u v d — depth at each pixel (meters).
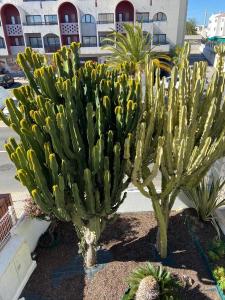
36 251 7.41
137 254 7.27
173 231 8.04
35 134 5.03
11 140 5.37
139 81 6.04
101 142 5.04
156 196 6.34
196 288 6.29
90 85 5.58
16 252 6.28
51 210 5.68
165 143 5.74
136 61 21.88
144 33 30.45
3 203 7.40
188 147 5.48
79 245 6.83
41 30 31.55
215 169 8.21
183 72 5.31
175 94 5.58
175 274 6.56
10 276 6.07
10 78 29.11
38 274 6.78
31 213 6.89
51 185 5.49
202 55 45.53
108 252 7.36
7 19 32.00
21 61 5.35
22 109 5.32
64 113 4.84
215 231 7.93
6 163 12.96
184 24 31.02
